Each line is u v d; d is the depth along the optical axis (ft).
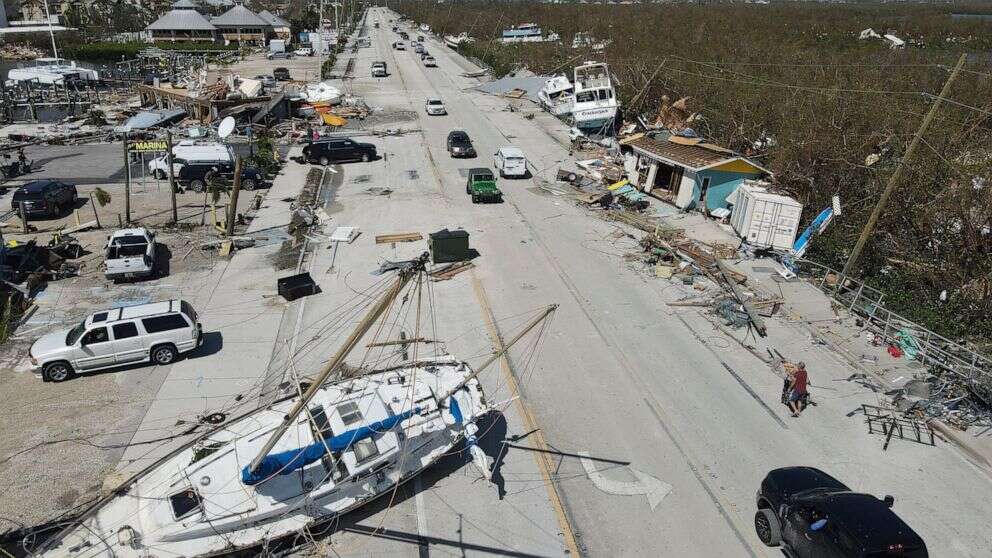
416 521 47.26
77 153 147.33
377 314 38.24
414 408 52.42
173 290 82.07
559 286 86.33
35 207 103.19
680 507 49.11
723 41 258.98
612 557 44.42
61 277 84.17
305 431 49.49
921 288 85.81
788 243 97.04
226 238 97.55
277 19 402.31
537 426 58.03
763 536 46.29
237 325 73.87
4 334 68.90
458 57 350.64
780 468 49.60
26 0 389.39
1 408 58.23
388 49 377.71
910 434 58.08
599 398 62.18
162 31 366.22
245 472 44.09
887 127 110.73
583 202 121.80
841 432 58.18
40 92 207.92
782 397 61.82
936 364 67.10
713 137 153.79
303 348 68.85
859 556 39.17
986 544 45.96
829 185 108.27
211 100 177.58
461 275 88.89
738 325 76.54
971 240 85.25
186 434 55.01
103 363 63.41
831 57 210.18
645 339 73.36
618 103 176.24
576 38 332.80
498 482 51.24
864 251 94.38
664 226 108.58
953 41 335.06
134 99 216.33
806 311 80.94
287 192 122.93
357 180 133.28
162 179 127.95
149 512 44.09
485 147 162.30
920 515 48.49
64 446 53.42
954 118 116.06
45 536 44.06
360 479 47.50
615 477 51.98
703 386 64.64
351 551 44.52
